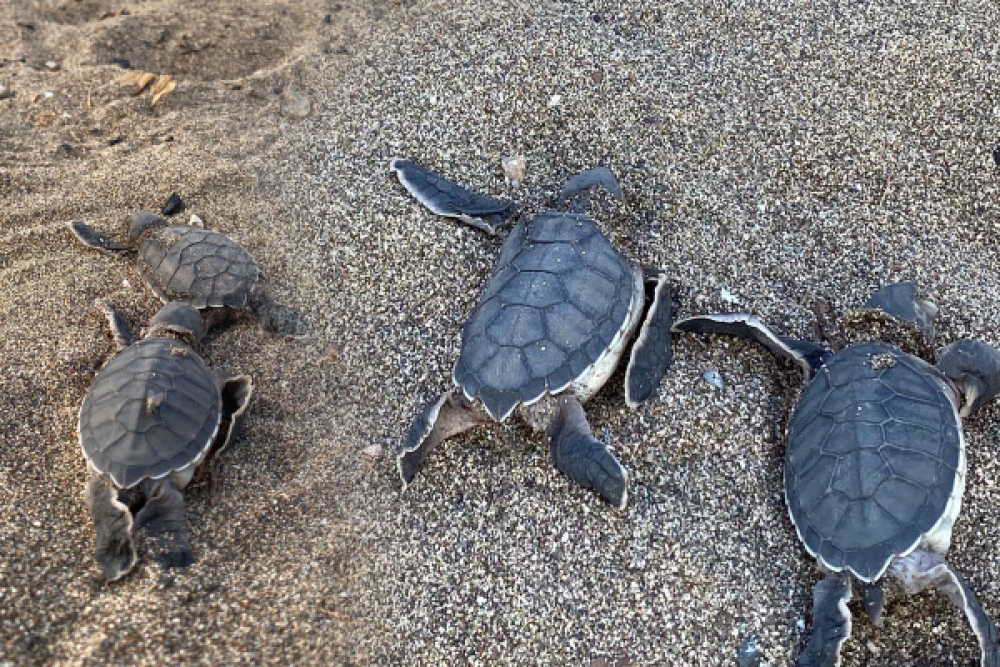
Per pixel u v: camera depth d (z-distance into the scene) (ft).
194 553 0.99
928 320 1.09
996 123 1.21
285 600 0.97
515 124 1.24
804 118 1.22
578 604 0.98
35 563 0.96
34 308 1.17
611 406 1.07
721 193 1.19
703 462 1.04
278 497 1.04
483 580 0.99
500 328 1.03
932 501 0.93
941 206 1.18
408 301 1.15
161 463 0.99
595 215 1.13
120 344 1.12
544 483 1.03
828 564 0.94
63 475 1.04
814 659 0.92
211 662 0.92
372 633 0.97
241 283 1.16
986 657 0.90
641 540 1.00
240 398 1.09
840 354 1.04
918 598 0.97
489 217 1.18
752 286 1.14
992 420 1.05
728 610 0.97
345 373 1.13
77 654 0.91
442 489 1.04
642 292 1.09
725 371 1.09
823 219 1.18
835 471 0.96
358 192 1.23
